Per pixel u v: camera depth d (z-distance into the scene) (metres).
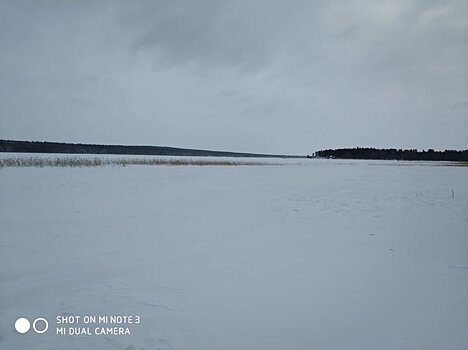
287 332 4.27
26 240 8.13
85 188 16.83
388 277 6.10
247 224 10.46
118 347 3.96
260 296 5.27
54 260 6.79
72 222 10.06
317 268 6.53
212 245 8.06
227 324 4.45
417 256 7.35
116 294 5.30
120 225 9.86
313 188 20.28
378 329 4.35
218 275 6.12
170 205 13.52
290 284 5.75
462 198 16.41
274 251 7.64
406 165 54.25
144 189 17.56
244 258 7.10
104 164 30.08
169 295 5.28
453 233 9.45
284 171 35.16
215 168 35.19
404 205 14.43
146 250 7.56
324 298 5.21
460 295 5.35
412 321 4.55
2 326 4.36
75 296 5.22
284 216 11.84
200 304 4.98
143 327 4.38
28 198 13.68
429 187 20.94
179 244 8.09
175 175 25.31
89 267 6.43
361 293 5.41
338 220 11.27
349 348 3.95
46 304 4.96
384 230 9.80
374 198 16.38
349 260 7.04
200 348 3.95
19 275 5.99
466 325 4.45
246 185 21.31
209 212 12.30
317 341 4.08
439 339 4.14
